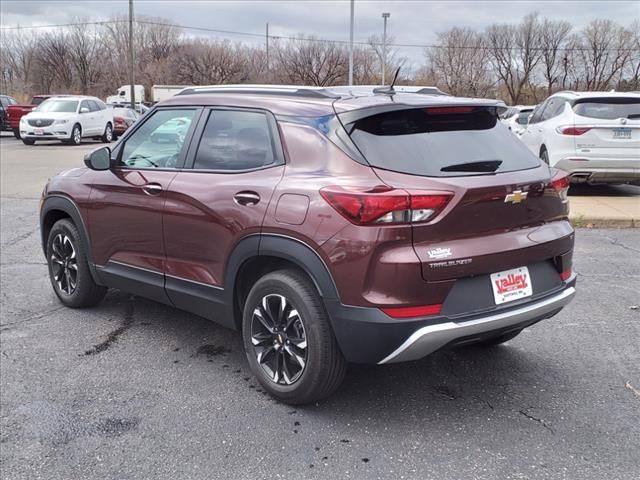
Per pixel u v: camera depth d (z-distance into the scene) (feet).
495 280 10.88
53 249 17.28
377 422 11.23
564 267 12.13
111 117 88.22
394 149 10.82
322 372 11.04
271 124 12.16
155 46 262.26
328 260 10.44
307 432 10.91
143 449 10.42
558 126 32.58
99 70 255.91
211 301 12.94
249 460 10.08
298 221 10.84
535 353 14.21
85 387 12.66
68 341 15.02
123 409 11.75
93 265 16.06
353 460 10.05
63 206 16.51
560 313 16.78
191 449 10.41
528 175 11.47
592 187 38.06
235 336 15.42
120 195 14.74
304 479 9.56
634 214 28.53
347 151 10.81
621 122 31.55
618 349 14.38
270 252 11.34
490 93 227.40
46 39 254.47
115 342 14.98
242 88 13.57
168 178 13.65
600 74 227.61
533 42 228.02
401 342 10.22
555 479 9.50
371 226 10.05
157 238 13.92
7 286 19.40
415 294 10.08
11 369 13.46
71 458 10.18
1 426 11.15
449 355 14.14
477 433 10.82
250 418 11.41
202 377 13.12
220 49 224.94
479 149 11.60
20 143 81.15
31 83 257.96
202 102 13.75
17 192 37.88
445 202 10.16
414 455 10.17
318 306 10.93
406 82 181.37
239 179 12.21
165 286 13.96
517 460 10.00
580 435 10.72
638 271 20.90
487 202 10.59
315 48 195.62
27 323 16.19
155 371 13.41
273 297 11.67
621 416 11.35
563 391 12.35
